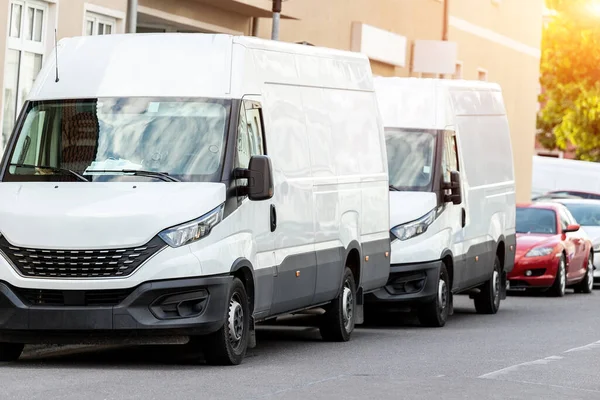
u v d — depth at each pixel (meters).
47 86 19.34
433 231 26.69
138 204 17.61
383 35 47.22
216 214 17.91
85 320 17.38
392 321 28.47
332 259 22.30
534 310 32.97
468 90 30.39
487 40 60.16
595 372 19.02
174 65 19.22
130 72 19.22
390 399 15.45
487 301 31.39
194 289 17.64
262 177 18.39
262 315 19.67
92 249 17.38
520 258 38.56
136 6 32.62
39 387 15.62
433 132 27.78
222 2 36.50
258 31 40.03
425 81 28.33
